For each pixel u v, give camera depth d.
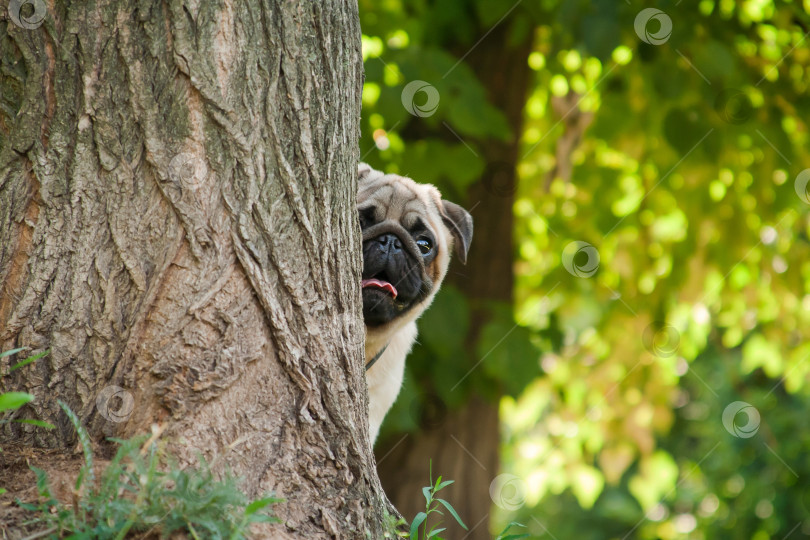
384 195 5.86
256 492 2.71
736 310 11.02
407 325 5.90
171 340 2.75
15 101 2.79
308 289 2.98
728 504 14.96
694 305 10.46
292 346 2.90
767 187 8.88
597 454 13.85
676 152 7.69
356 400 3.10
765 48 8.20
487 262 7.72
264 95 2.89
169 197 2.79
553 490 12.16
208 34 2.81
